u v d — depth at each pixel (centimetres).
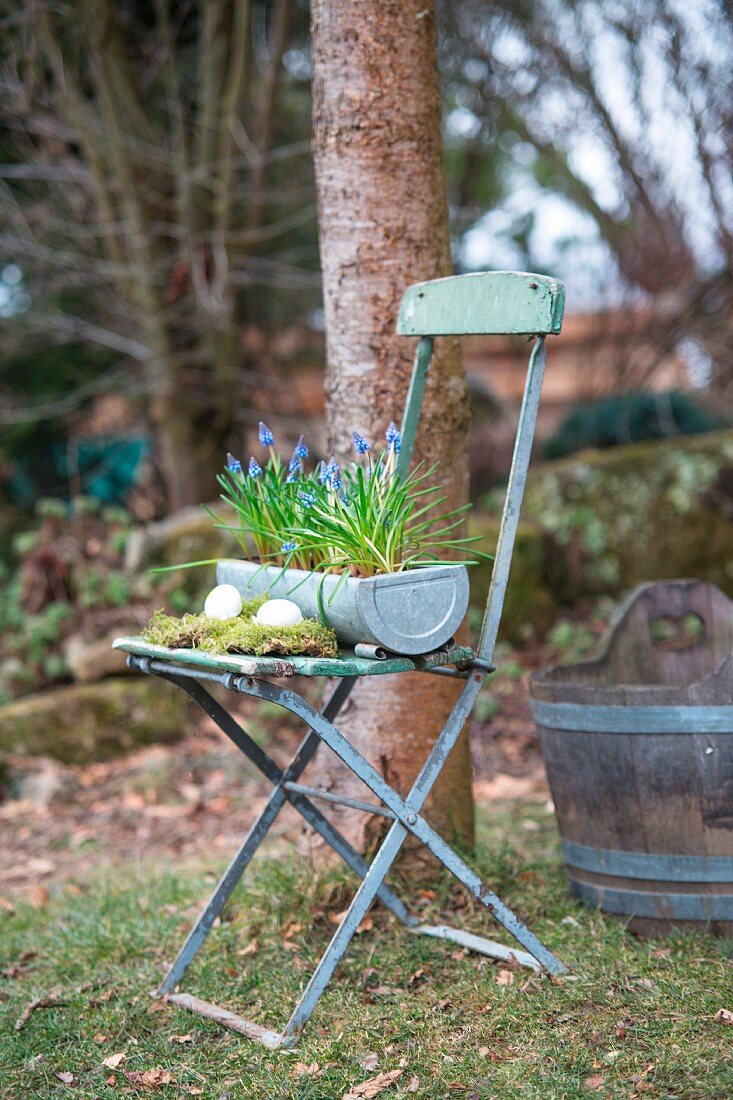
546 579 718
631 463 725
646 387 874
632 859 302
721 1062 237
